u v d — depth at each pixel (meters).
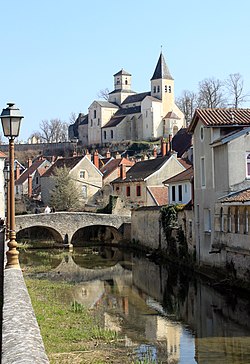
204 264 33.34
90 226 58.91
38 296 25.77
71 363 15.02
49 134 151.75
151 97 118.00
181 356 16.70
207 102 94.12
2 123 16.48
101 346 17.28
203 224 33.44
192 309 24.00
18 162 107.62
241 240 26.61
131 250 53.12
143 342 18.36
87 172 73.25
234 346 17.91
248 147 29.91
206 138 32.94
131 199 64.81
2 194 57.88
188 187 49.31
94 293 28.50
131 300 26.52
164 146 73.69
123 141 116.12
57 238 56.66
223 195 30.08
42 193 76.94
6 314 8.73
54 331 18.36
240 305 24.56
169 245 42.03
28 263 41.97
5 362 5.96
